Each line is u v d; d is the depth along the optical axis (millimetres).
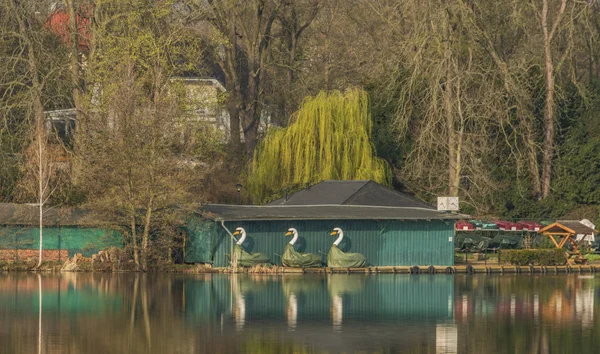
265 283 138000
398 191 185750
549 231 168625
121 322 104875
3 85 177125
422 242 160875
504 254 167500
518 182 186750
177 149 163500
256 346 93812
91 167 153500
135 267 151500
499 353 92438
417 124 196000
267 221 153625
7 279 139500
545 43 199125
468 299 125188
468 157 188625
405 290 133375
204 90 189125
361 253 157750
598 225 188250
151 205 149375
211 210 156500
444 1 183125
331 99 182250
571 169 195750
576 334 101500
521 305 120562
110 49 173250
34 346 93000
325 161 180375
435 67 178250
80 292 125750
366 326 104562
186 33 185000
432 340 97688
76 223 152000
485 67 191875
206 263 152500
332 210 162000
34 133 170125
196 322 105250
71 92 190625
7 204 159125
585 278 153375
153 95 177500
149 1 183375
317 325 104625
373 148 184500
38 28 188750
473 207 188750
